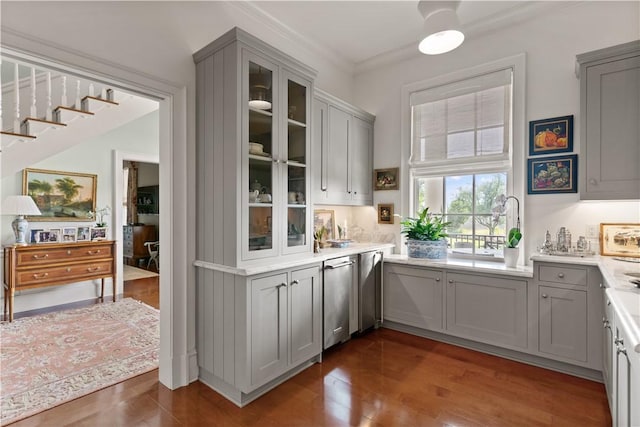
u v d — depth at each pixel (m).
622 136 2.21
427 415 1.94
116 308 3.97
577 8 2.67
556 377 2.38
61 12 1.75
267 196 2.30
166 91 2.19
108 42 1.92
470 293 2.83
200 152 2.33
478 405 2.04
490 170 3.12
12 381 2.27
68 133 3.10
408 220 3.50
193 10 2.37
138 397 2.12
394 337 3.15
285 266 2.26
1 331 3.21
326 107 3.13
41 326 3.35
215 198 2.21
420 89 3.49
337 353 2.80
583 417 1.92
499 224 3.10
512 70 2.95
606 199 2.27
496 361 2.64
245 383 2.03
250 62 2.16
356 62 3.84
